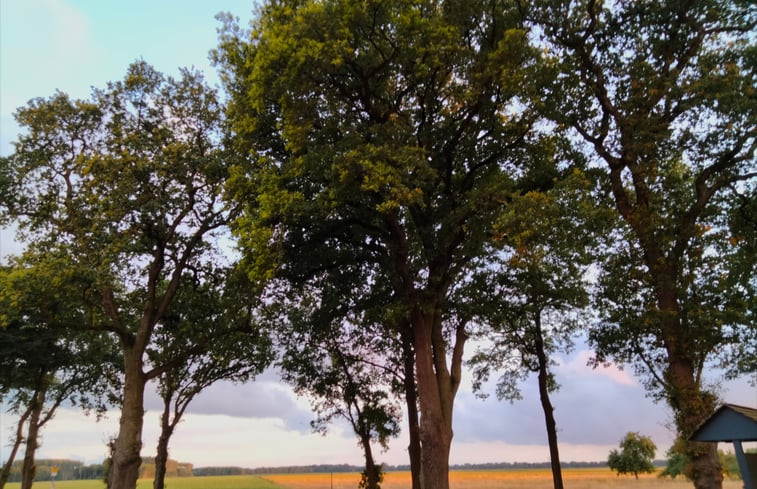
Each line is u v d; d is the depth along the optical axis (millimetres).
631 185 21062
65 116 21688
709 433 11008
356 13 15867
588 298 23016
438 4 17750
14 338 26078
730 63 17609
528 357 27438
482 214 17719
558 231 17031
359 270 22719
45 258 20219
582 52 20203
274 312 27391
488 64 16750
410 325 21562
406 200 15281
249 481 84938
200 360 31859
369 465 30359
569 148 20312
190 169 22031
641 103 18672
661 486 41719
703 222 19734
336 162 15852
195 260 25000
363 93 17875
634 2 19125
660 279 17969
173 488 69875
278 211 16594
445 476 17312
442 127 18922
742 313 17906
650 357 20391
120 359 33500
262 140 19188
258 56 16078
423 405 18000
